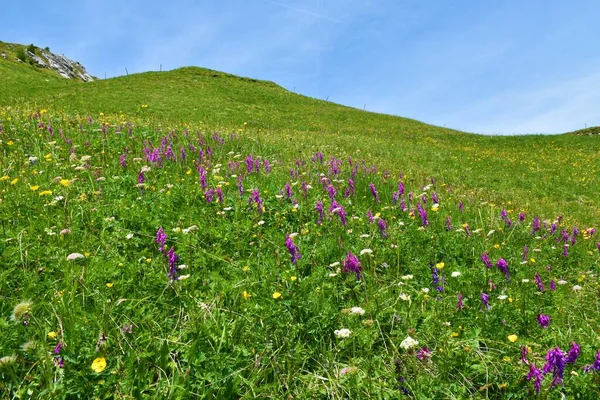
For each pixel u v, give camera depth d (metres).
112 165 8.85
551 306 4.59
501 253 6.24
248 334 3.58
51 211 5.79
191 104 38.06
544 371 2.98
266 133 22.41
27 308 2.95
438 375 3.23
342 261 4.82
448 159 21.45
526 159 25.17
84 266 4.25
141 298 4.02
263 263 5.01
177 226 5.75
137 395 2.82
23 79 45.28
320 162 11.93
